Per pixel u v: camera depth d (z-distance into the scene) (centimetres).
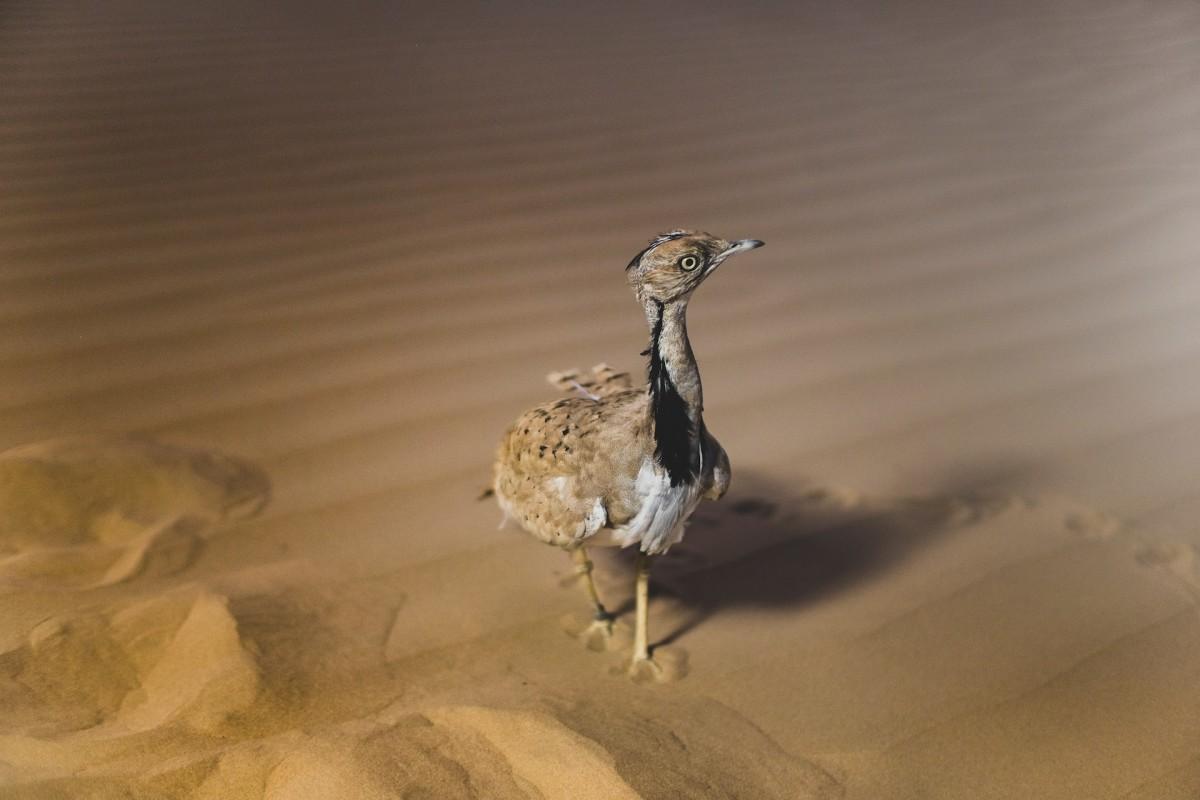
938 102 905
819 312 576
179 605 331
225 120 810
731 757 285
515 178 737
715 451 321
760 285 605
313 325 541
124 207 659
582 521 310
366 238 639
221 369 499
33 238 611
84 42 962
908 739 306
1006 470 447
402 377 499
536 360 516
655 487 303
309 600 347
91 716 286
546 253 629
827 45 1070
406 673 321
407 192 707
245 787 257
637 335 541
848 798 281
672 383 299
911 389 506
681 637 351
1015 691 326
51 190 674
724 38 1085
